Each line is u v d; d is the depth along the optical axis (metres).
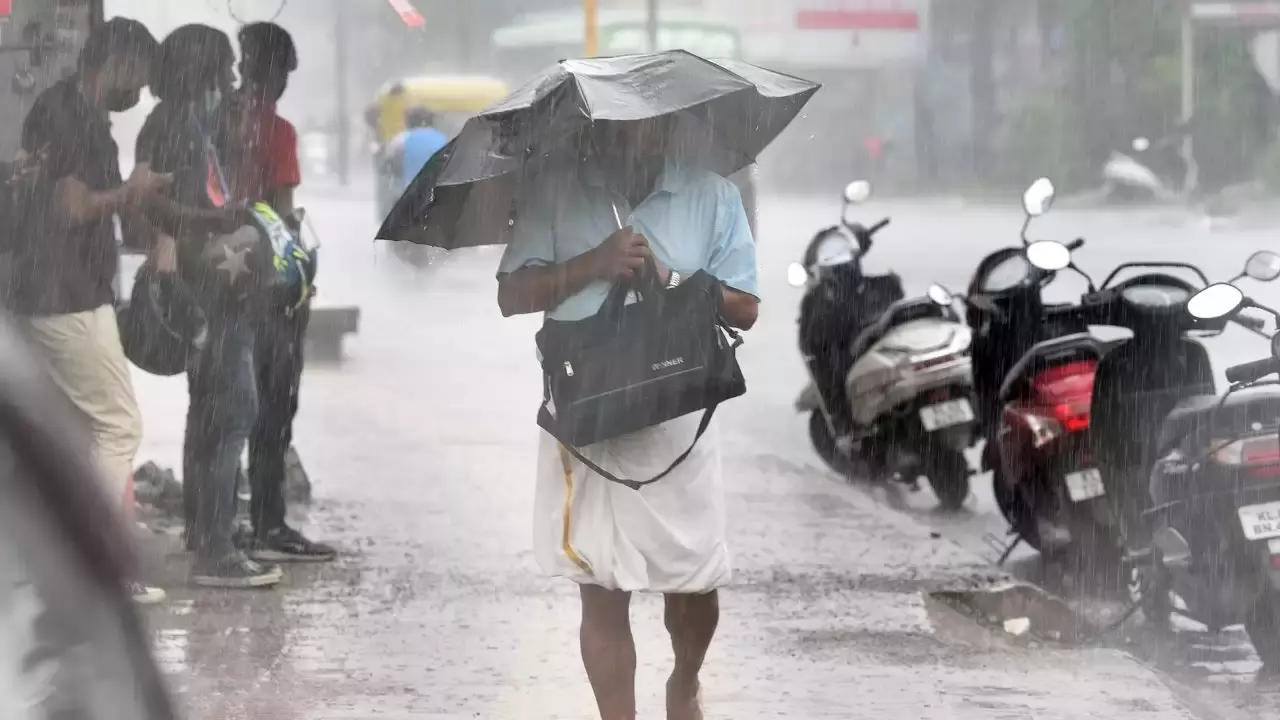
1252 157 109.94
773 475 28.38
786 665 17.39
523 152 12.82
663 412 12.52
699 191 13.31
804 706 16.02
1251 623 16.33
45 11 26.03
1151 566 18.20
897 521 24.83
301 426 32.84
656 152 13.17
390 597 20.09
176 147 19.80
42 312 18.38
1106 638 18.39
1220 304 16.19
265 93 21.78
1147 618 18.56
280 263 20.16
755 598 20.20
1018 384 20.31
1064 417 19.73
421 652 17.83
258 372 21.47
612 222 12.93
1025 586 20.42
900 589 20.64
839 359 27.64
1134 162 110.94
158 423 32.72
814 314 27.80
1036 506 20.11
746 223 13.50
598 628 13.52
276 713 15.70
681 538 12.98
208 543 20.42
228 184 21.39
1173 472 16.27
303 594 20.19
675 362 12.52
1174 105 121.31
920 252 72.75
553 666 17.38
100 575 5.39
